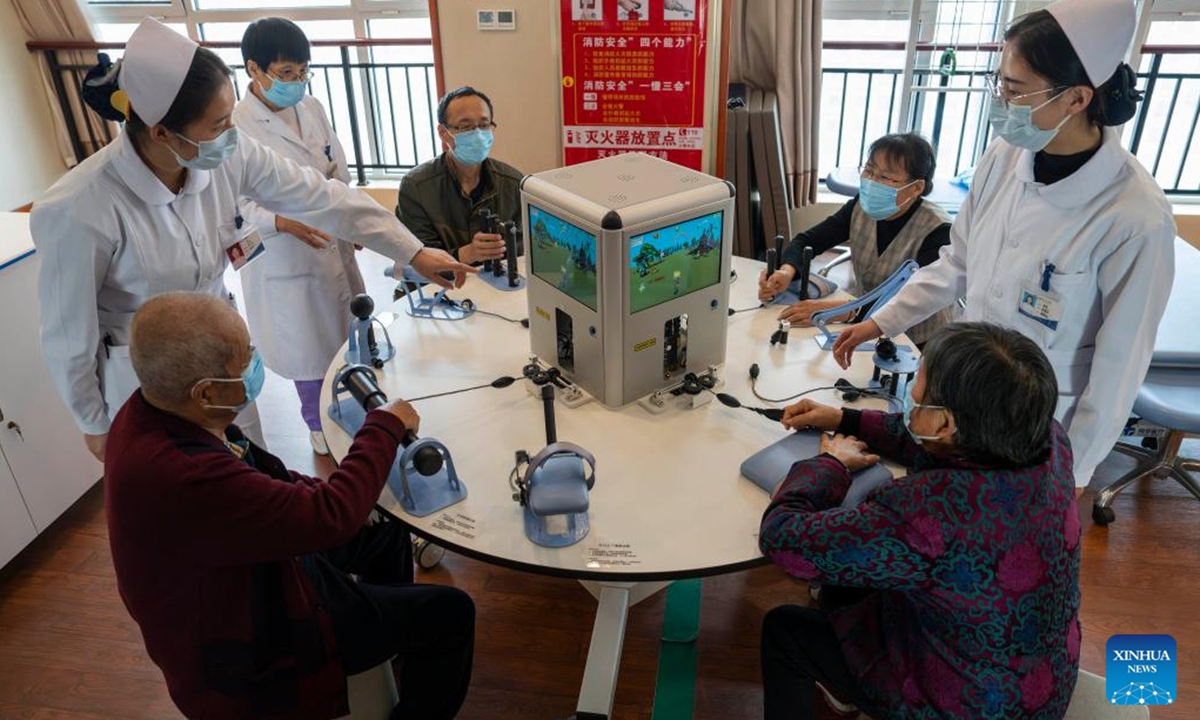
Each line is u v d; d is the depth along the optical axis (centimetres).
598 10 300
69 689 192
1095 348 154
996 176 170
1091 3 134
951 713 120
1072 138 148
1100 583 213
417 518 137
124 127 157
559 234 157
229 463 122
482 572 224
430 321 201
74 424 237
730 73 384
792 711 152
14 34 448
